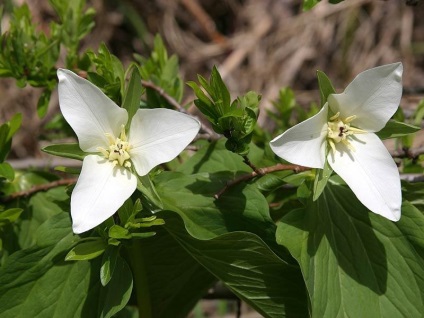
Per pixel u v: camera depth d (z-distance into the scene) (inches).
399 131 11.9
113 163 11.5
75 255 11.4
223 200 12.5
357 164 11.6
